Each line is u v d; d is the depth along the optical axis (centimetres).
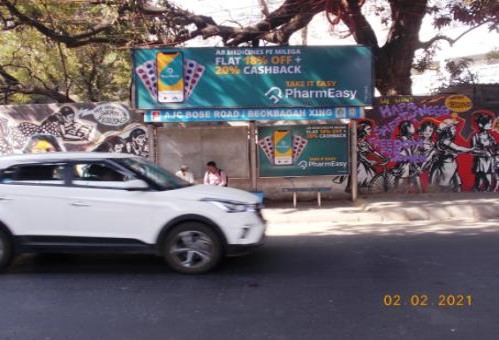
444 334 423
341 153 1220
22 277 619
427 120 1259
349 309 487
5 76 1537
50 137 1223
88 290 561
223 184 1100
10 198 620
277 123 1228
